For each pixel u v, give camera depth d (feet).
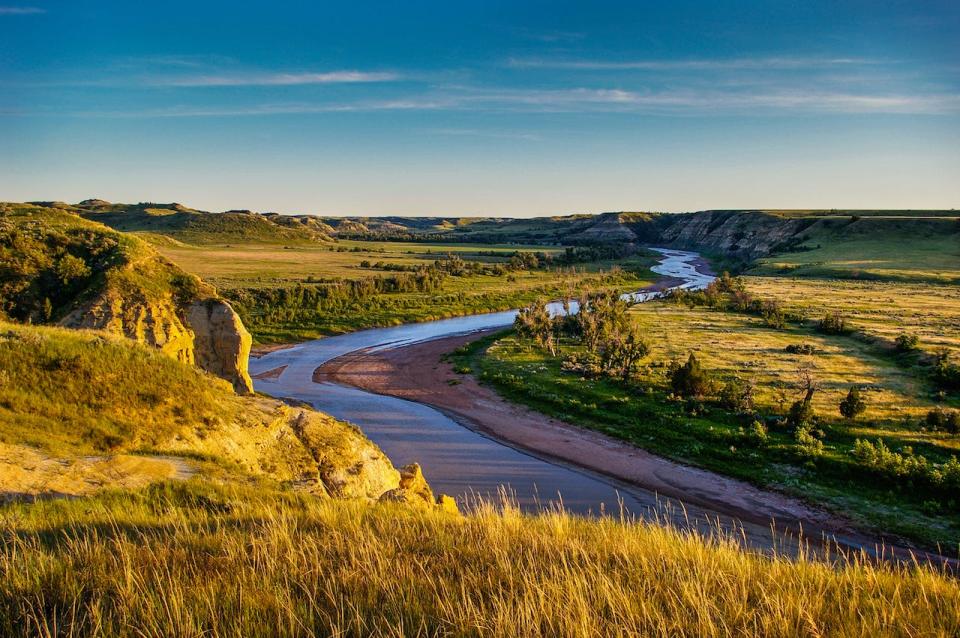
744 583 20.86
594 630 15.96
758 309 281.13
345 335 269.23
